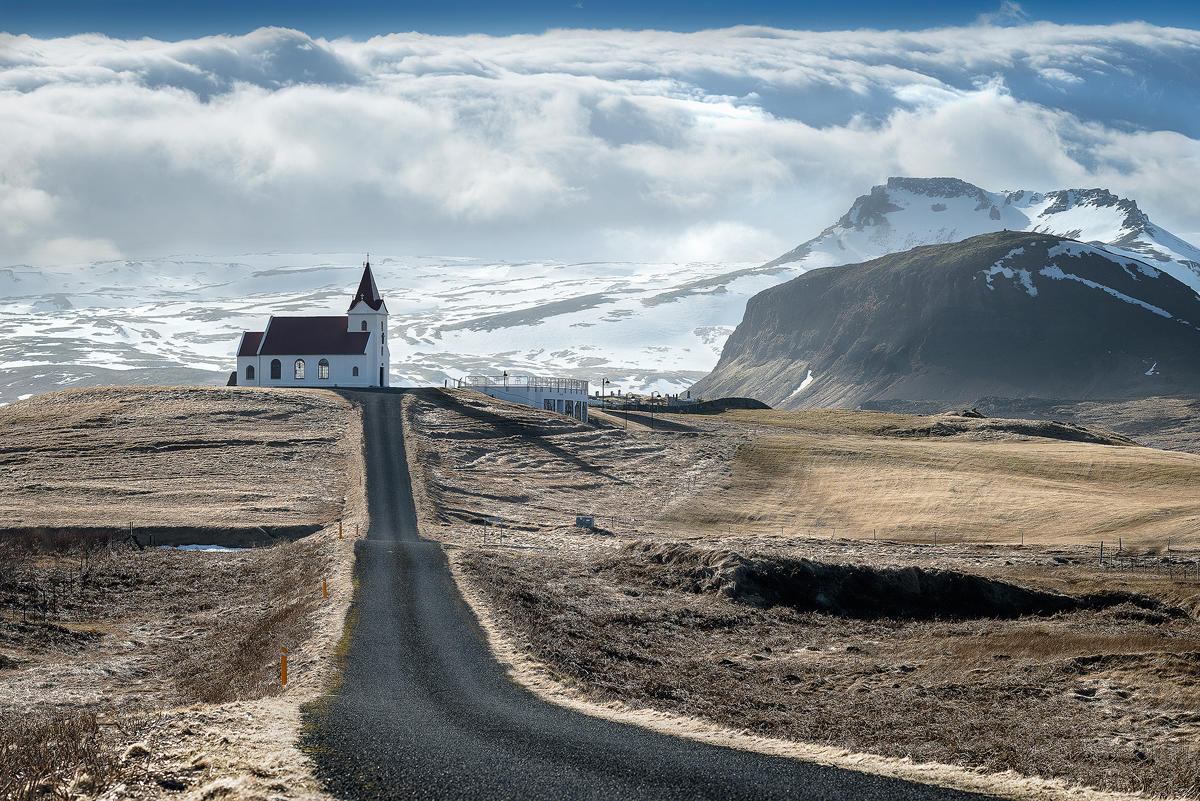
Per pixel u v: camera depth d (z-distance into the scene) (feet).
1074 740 110.11
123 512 290.15
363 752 80.28
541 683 111.96
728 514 340.39
